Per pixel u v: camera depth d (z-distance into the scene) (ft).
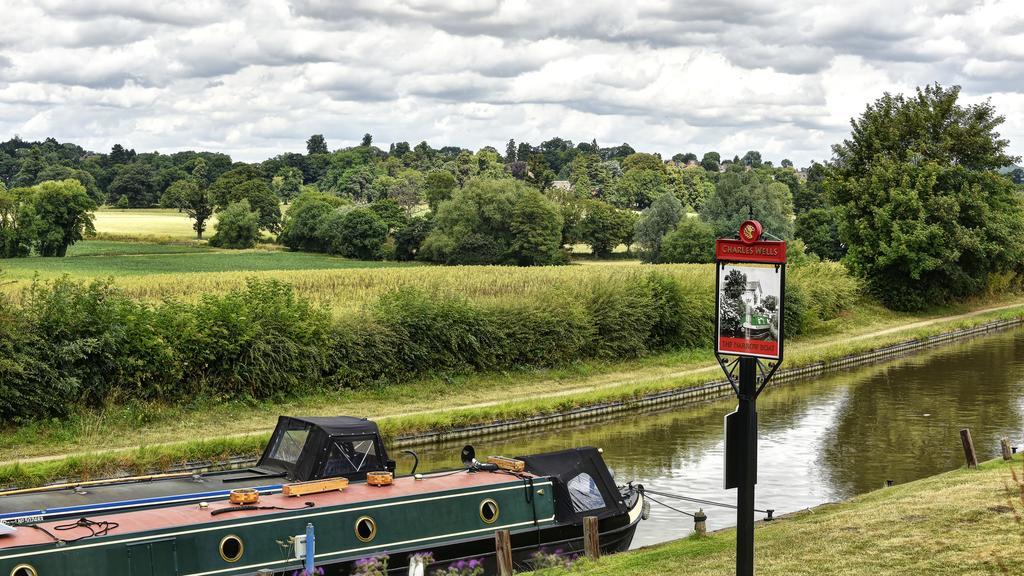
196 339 119.55
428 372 143.02
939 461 105.40
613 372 166.81
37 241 430.61
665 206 458.50
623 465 104.63
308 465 60.59
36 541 45.44
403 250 466.70
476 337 150.00
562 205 490.90
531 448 114.73
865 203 259.80
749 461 39.75
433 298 150.10
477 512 59.93
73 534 46.85
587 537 57.00
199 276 245.24
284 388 126.52
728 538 60.34
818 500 88.74
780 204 458.50
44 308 111.75
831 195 272.31
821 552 52.80
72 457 90.74
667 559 54.44
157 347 115.75
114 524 48.73
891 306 261.65
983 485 69.00
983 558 48.85
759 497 89.71
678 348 186.70
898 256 250.78
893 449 111.75
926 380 168.86
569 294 172.24
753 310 39.24
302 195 522.47
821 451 110.73
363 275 254.68
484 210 452.35
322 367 130.11
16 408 104.32
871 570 48.32
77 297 113.70
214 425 113.60
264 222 605.31
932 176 250.57
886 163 257.96
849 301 240.53
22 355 104.63
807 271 242.78
